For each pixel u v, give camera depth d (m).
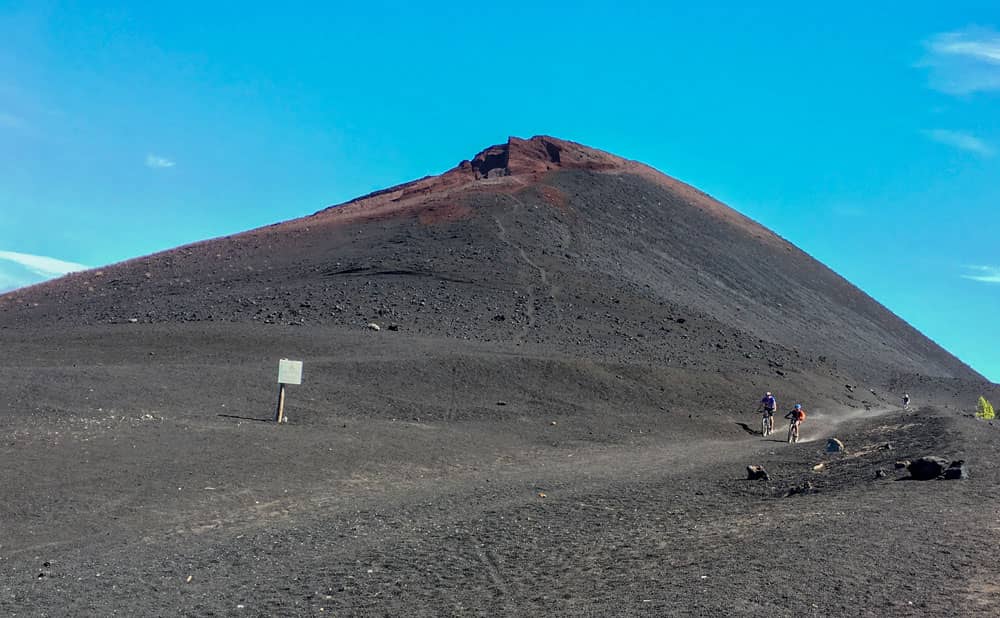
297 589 10.21
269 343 38.91
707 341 54.34
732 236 101.69
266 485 17.19
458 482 19.53
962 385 79.38
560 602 8.66
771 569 8.73
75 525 13.55
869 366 77.81
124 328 42.62
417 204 81.88
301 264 63.22
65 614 9.45
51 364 33.31
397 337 42.97
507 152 110.62
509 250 66.06
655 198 100.88
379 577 10.57
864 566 8.52
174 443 19.73
